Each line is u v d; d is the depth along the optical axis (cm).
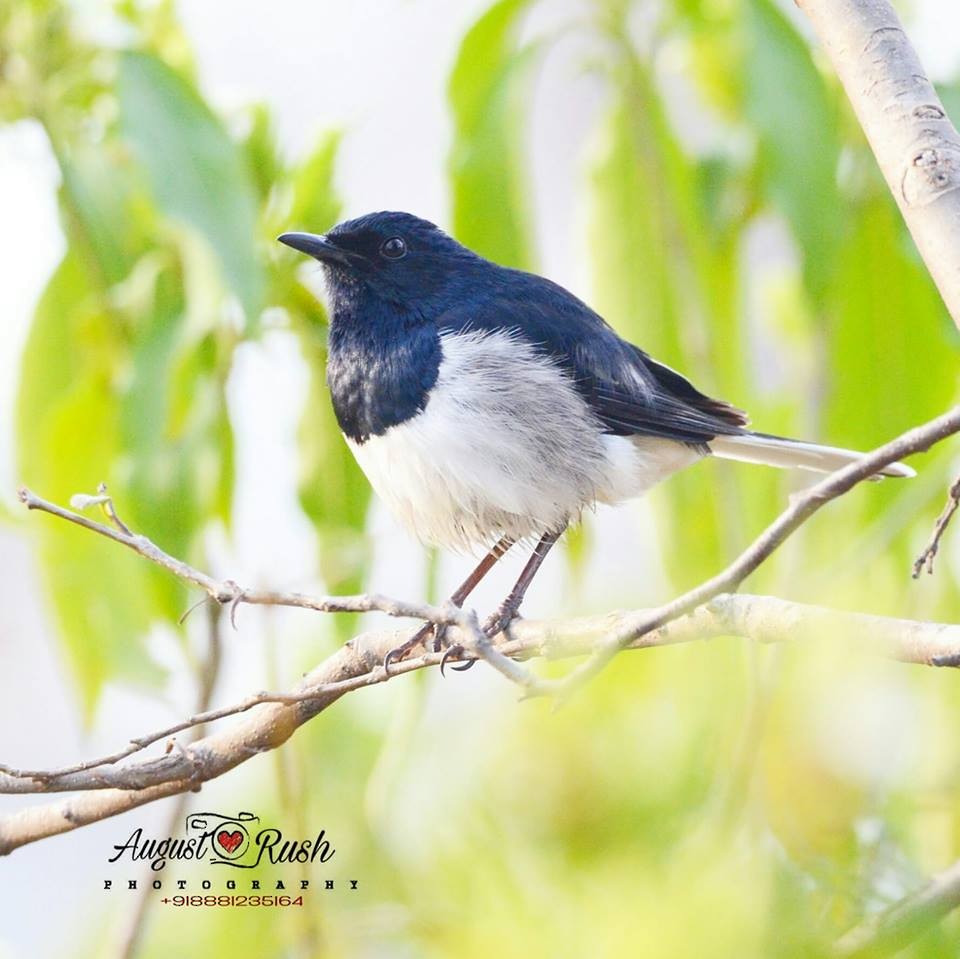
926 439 524
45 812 792
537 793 897
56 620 1100
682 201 1153
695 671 975
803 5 686
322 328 1121
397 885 1026
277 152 1109
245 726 782
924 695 932
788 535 550
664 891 832
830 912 870
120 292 1084
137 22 1101
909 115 641
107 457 1116
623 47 1143
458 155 1102
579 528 1051
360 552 1092
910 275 1103
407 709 966
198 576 692
